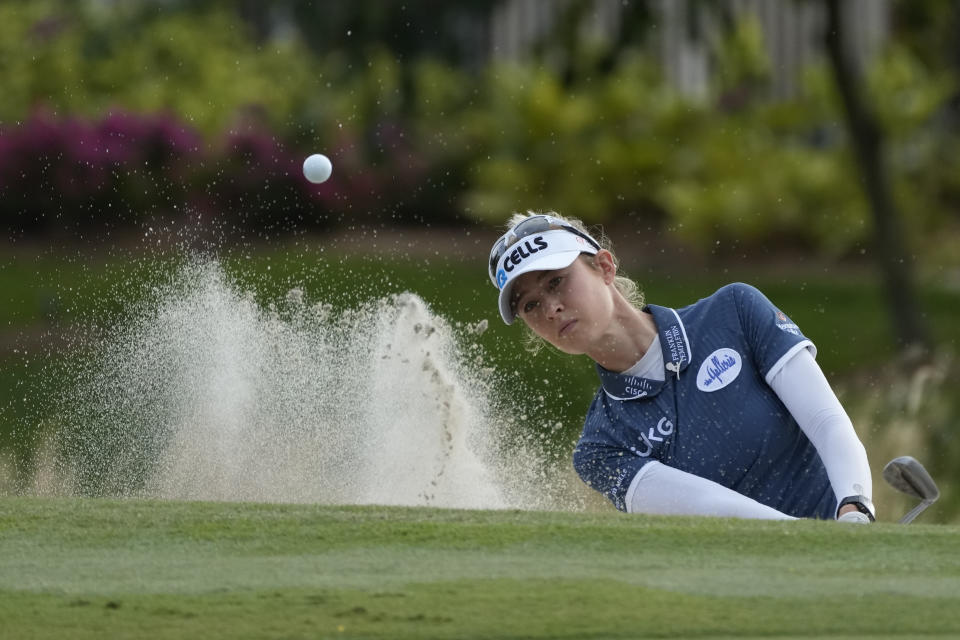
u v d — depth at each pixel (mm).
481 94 54281
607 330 14273
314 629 7797
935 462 29844
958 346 39562
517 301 14438
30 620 7949
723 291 14617
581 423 29891
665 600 8391
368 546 9797
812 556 9570
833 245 49000
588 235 14641
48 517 10703
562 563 9320
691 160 51219
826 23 40281
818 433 13719
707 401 14180
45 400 28625
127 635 7684
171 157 46219
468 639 7648
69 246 43719
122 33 55719
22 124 46875
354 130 51969
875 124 40594
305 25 46469
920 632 7836
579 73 42938
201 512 10984
